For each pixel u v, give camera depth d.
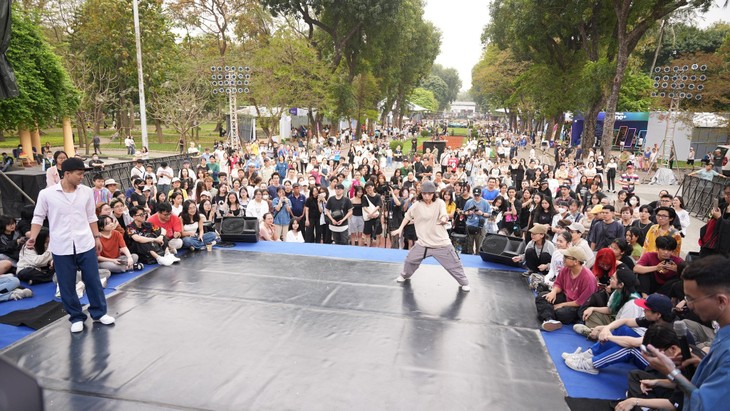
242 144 32.16
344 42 37.16
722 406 2.32
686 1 24.62
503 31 37.53
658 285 5.96
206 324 5.61
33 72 22.23
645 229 8.25
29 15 23.02
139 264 7.61
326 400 4.16
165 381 4.39
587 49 30.94
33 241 5.01
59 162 8.66
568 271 5.99
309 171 15.30
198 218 9.06
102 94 35.03
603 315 5.52
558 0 29.12
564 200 9.74
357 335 5.41
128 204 10.47
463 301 6.54
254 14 37.62
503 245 8.42
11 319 5.58
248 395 4.20
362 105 42.84
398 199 10.88
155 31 37.28
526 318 6.02
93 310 5.51
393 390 4.34
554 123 47.03
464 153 24.11
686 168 28.20
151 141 43.22
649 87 40.69
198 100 33.03
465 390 4.37
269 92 32.88
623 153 27.66
